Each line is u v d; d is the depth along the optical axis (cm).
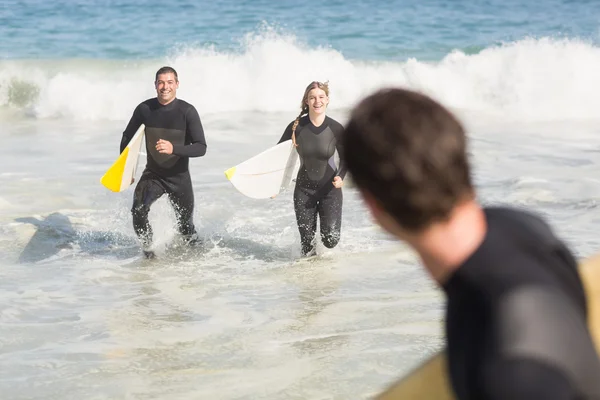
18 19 3331
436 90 2252
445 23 3462
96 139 1797
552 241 184
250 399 658
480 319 166
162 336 802
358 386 679
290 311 868
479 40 3123
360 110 178
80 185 1397
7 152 1644
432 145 170
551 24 3491
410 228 176
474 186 178
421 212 172
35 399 668
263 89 2197
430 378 233
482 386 158
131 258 1083
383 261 1040
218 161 1559
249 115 2077
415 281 959
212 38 3030
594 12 3788
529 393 152
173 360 744
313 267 1029
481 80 2270
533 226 187
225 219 1237
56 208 1274
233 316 858
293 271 1016
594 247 1027
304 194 1072
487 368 158
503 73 2267
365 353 743
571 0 4141
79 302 907
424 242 177
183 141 1118
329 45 2972
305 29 3256
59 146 1712
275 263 1053
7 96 2189
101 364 736
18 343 788
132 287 963
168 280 991
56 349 772
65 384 695
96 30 3159
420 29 3322
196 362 739
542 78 2233
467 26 3409
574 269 185
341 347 760
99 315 865
